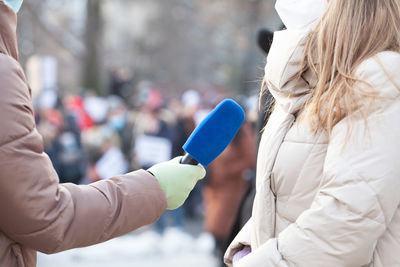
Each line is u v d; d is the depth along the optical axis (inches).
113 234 103.0
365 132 99.9
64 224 97.6
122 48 2176.4
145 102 543.5
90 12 1348.4
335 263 100.7
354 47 106.2
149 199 105.0
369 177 98.7
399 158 99.1
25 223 95.3
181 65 2281.0
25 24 1445.6
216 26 2234.3
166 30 2197.3
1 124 92.9
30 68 600.4
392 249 103.7
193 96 573.6
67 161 514.9
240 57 2175.2
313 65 108.9
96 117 692.1
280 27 179.0
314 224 101.3
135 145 540.4
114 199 102.8
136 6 2188.7
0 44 97.7
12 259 99.8
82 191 101.4
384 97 100.0
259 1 1380.4
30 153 95.0
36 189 94.9
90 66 1352.1
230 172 341.4
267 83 116.0
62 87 1438.2
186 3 2191.2
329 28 107.5
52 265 422.3
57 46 1868.8
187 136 546.3
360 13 106.7
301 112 112.0
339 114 103.5
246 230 127.3
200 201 622.5
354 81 102.8
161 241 472.7
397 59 102.1
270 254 105.0
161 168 108.7
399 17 107.0
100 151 541.6
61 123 520.4
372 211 98.5
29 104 97.1
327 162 102.7
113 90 1087.6
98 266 422.0
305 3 112.0
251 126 347.9
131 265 426.3
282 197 111.3
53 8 1578.5
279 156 111.0
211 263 437.7
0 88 93.7
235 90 2135.8
